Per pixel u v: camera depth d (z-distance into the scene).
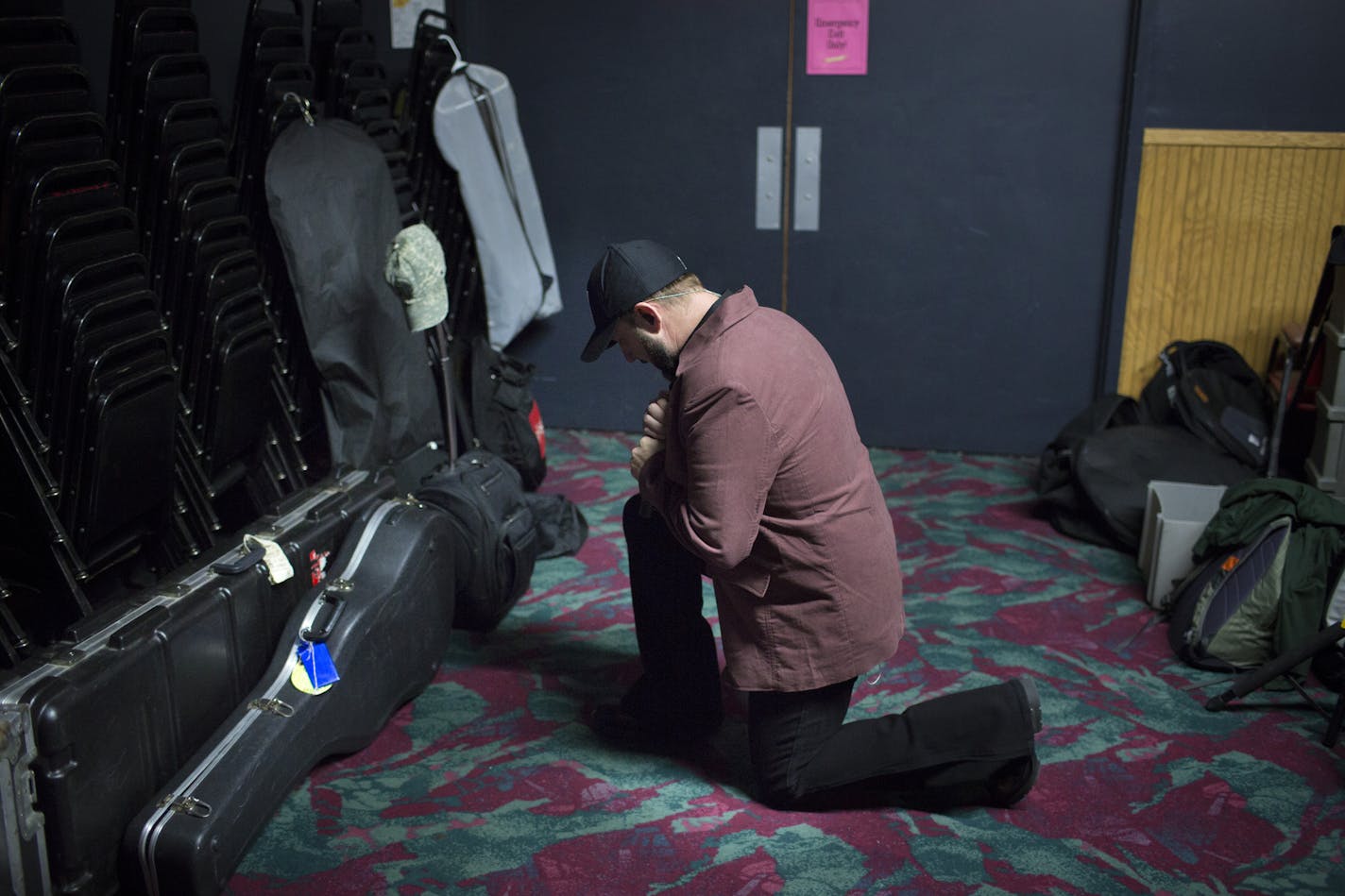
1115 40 4.02
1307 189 4.01
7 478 2.42
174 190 2.75
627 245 2.18
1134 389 4.34
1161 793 2.46
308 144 3.06
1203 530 3.16
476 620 3.15
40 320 2.33
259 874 2.25
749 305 2.14
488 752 2.65
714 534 2.07
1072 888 2.18
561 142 4.48
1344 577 2.78
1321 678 2.88
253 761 2.23
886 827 2.37
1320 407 3.54
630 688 2.78
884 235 4.36
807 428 2.11
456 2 4.36
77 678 2.02
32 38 2.41
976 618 3.24
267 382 3.13
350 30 3.51
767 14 4.20
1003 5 4.05
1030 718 2.23
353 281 3.09
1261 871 2.23
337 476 2.94
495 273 4.11
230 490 3.28
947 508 4.02
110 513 2.51
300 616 2.52
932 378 4.49
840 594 2.20
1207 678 2.92
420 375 3.31
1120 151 4.12
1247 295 4.16
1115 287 4.21
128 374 2.47
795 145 4.32
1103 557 3.62
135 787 2.15
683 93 4.34
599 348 2.21
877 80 4.20
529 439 3.90
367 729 2.61
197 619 2.30
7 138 2.26
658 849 2.31
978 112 4.17
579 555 3.67
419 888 2.21
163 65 2.74
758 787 2.50
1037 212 4.23
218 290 2.85
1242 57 3.93
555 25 4.35
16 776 1.91
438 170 3.99
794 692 2.28
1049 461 3.90
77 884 2.02
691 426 2.08
